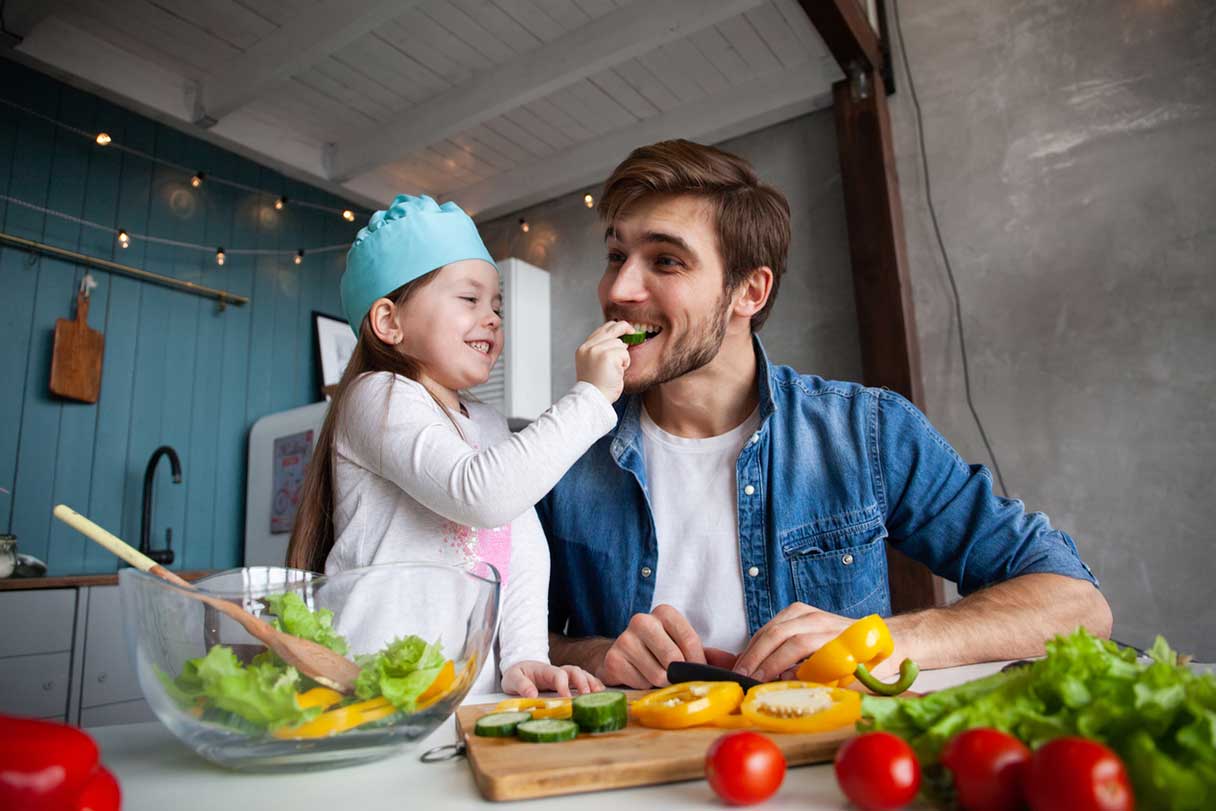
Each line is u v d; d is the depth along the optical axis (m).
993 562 1.18
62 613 2.52
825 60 3.23
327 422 1.26
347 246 4.21
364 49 3.30
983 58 2.93
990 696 0.46
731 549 1.27
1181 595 2.35
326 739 0.52
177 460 3.20
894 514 1.29
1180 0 2.59
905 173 3.02
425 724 0.56
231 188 3.73
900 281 2.83
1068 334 2.63
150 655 0.52
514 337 3.85
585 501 1.35
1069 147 2.72
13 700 2.38
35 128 3.11
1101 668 0.45
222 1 3.00
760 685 0.63
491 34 3.24
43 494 3.00
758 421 1.33
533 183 4.12
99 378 3.16
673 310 1.19
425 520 1.11
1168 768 0.36
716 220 1.20
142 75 3.34
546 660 1.11
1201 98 2.52
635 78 3.46
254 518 3.51
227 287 3.66
